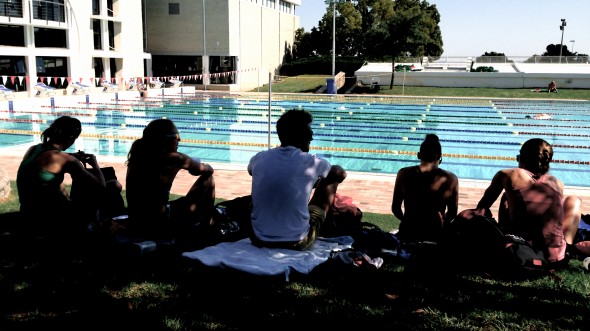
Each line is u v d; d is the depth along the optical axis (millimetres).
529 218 3719
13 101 20219
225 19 33875
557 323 3002
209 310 3098
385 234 4082
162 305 3150
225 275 3471
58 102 22469
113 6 30312
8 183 5957
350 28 44156
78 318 2971
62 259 3822
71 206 3893
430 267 3803
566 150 14016
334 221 4352
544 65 37188
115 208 4715
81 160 4164
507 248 3592
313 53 47031
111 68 31172
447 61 39812
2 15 22359
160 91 28672
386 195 7395
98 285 3410
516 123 18594
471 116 20734
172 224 3971
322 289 3393
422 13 30234
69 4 26156
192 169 3979
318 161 3777
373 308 3152
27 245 3957
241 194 7309
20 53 23281
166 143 3787
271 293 3318
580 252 4059
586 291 3434
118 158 10273
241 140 15273
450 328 2932
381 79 33781
